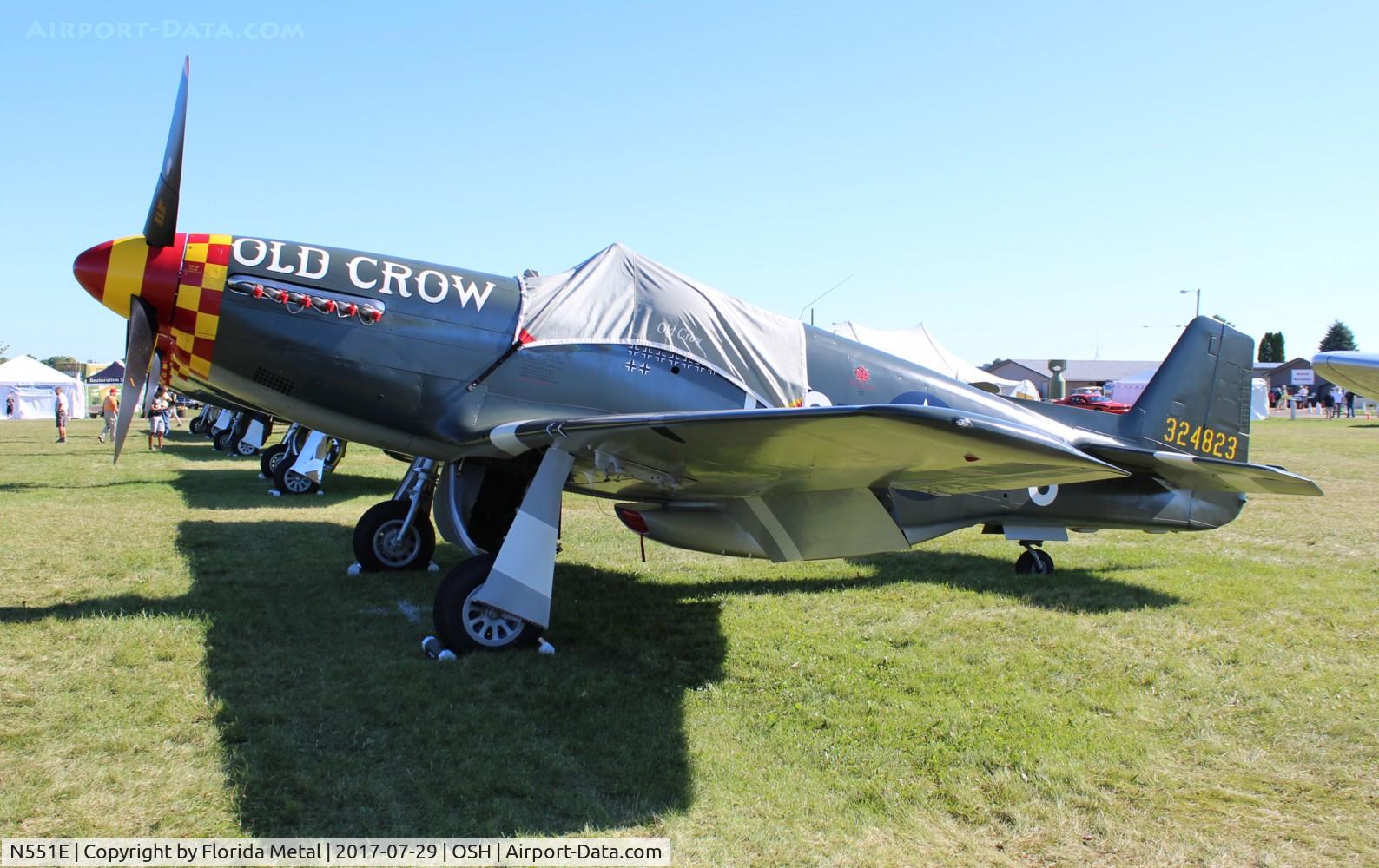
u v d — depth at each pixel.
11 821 2.93
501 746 3.65
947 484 4.68
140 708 3.90
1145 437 7.84
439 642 4.85
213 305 5.24
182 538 8.38
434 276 5.73
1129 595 6.64
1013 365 69.25
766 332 6.51
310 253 5.51
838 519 5.38
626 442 4.65
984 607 6.29
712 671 4.77
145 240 5.23
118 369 72.56
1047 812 3.29
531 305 5.86
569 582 6.96
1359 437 28.00
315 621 5.45
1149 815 3.28
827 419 3.69
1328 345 100.19
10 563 7.08
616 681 4.52
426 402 5.56
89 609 5.57
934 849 3.01
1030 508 7.36
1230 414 8.17
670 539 6.21
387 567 7.00
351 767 3.40
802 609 6.17
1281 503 12.34
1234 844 3.09
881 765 3.63
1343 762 3.75
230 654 4.71
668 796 3.30
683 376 6.07
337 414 5.54
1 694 4.02
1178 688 4.61
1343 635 5.61
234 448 19.25
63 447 22.27
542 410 5.73
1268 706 4.36
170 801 3.10
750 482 5.18
